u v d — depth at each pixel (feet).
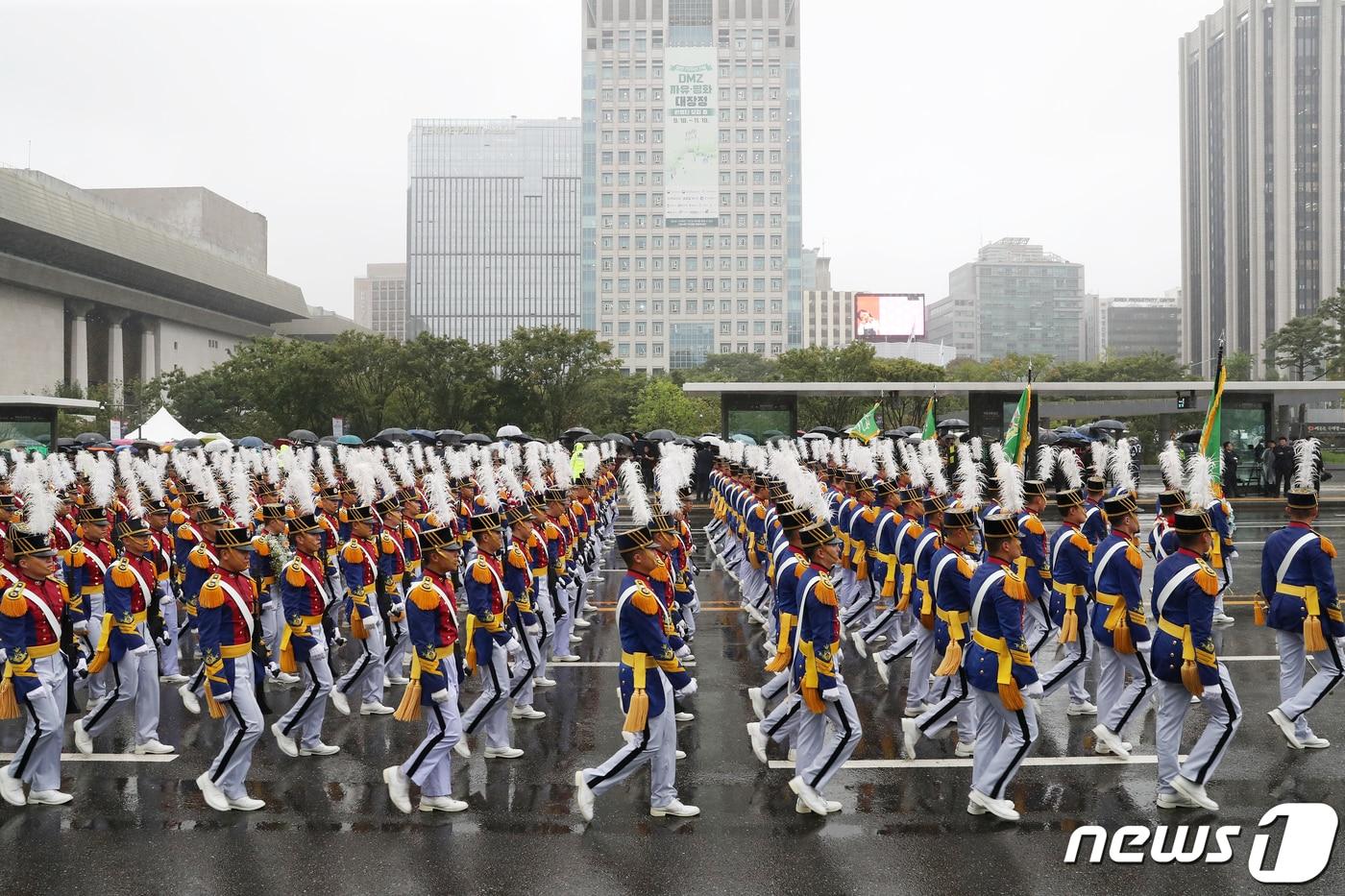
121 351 296.10
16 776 27.07
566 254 601.21
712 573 66.64
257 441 94.53
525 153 602.44
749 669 41.34
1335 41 428.97
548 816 26.30
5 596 26.58
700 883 22.35
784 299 463.42
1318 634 29.89
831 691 25.23
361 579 34.71
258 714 26.99
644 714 25.30
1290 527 31.40
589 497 59.21
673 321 465.47
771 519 41.27
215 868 23.30
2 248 240.53
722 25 467.93
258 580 35.88
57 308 266.16
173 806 27.25
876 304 431.43
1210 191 472.44
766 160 465.47
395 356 147.64
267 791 28.32
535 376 146.51
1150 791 27.55
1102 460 41.57
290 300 383.45
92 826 25.86
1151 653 26.53
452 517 30.68
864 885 22.15
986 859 23.47
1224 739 25.64
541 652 38.68
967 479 30.86
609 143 466.29
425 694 26.37
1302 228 431.02
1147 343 603.26
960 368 252.62
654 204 466.70
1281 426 130.82
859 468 47.37
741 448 67.67
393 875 22.86
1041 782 28.30
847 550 47.34
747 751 31.24
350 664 42.63
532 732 33.53
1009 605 24.91
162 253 286.25
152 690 31.63
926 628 34.12
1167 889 21.93
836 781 28.55
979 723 26.11
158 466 57.93
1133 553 30.17
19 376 248.52
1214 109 470.80
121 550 36.47
